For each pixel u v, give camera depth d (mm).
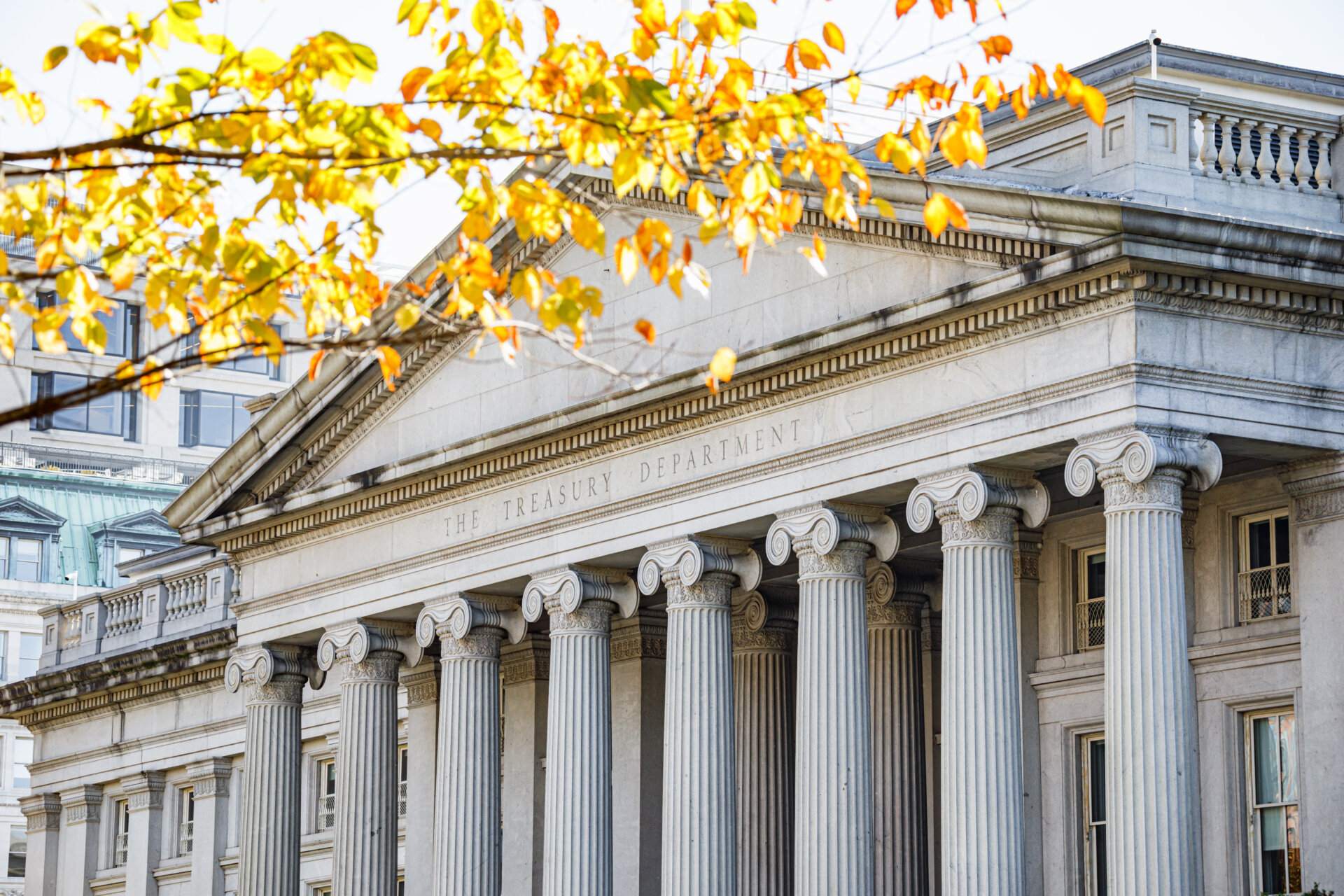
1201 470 34562
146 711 73625
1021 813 36719
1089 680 41312
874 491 39500
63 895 76812
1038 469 37750
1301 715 37000
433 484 49594
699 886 41969
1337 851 35562
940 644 46312
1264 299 35281
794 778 49562
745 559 43344
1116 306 34938
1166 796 33750
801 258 40969
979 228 35750
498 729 49219
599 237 20719
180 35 19859
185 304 20672
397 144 20531
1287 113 36812
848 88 21625
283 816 54469
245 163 19922
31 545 119750
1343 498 36188
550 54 21031
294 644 54938
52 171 18719
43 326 20625
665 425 43750
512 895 53375
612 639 52062
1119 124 35938
